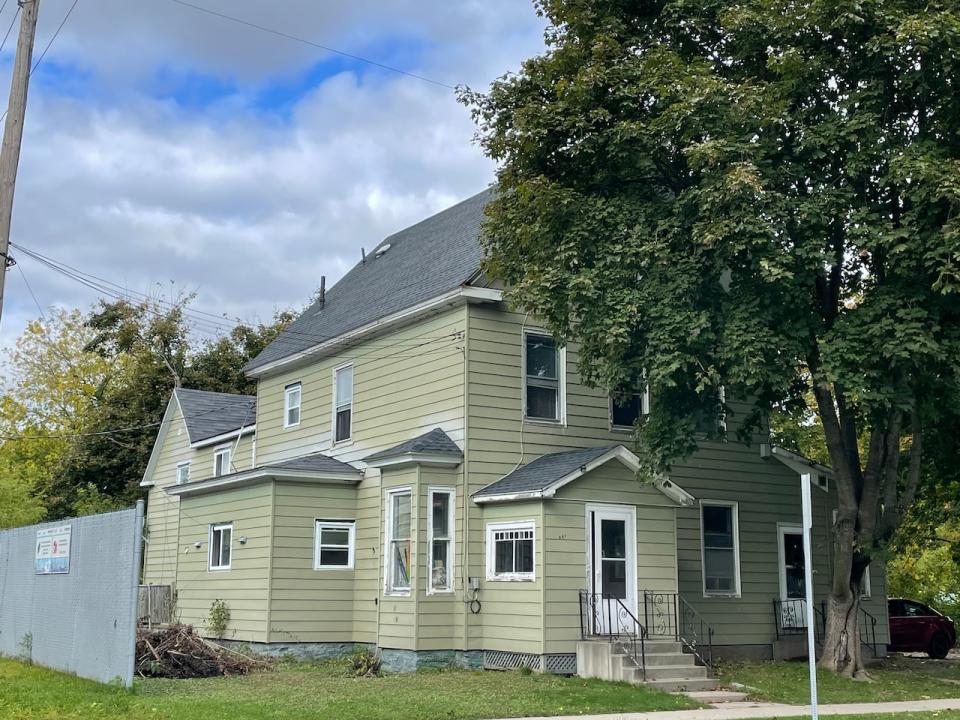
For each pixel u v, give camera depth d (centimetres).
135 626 1623
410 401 2355
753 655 2406
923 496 2495
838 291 1930
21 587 2180
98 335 4912
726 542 2456
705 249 1755
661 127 1761
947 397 1814
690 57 1933
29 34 1725
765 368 1692
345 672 2009
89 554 1817
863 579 2589
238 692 1645
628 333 1808
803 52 1766
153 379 4491
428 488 2123
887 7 1681
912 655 2780
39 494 3972
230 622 2462
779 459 2567
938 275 1670
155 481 3719
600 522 2033
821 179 1762
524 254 1994
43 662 1981
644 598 1998
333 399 2683
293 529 2362
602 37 1855
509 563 2053
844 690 1853
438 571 2116
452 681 1817
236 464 3175
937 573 3456
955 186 1568
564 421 2294
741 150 1678
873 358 1675
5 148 1681
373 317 2481
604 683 1795
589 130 1872
